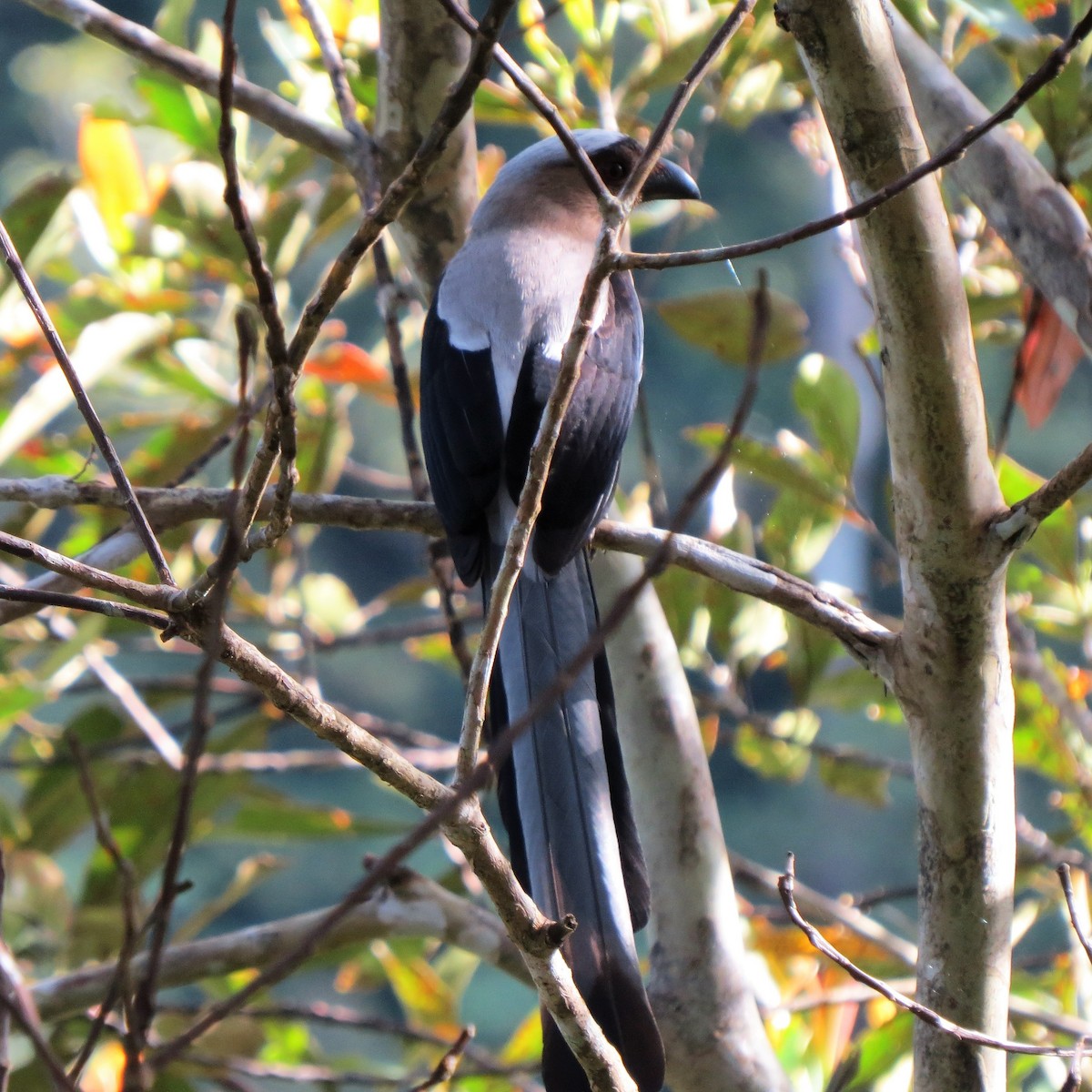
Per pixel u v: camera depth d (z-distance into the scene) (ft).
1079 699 31.42
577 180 27.53
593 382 23.44
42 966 28.02
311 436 34.81
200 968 25.09
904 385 17.30
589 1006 17.43
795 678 32.12
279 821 31.27
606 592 24.49
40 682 27.91
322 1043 73.97
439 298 25.18
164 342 30.58
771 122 71.05
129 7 90.89
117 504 21.75
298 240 31.19
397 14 24.97
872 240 16.76
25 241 30.48
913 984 28.78
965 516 17.67
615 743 20.52
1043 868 32.09
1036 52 24.09
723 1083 23.89
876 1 16.29
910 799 76.64
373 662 94.27
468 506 22.72
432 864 65.00
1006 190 22.29
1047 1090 29.01
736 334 30.66
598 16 40.73
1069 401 77.30
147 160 46.37
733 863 32.71
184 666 72.33
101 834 14.94
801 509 31.55
